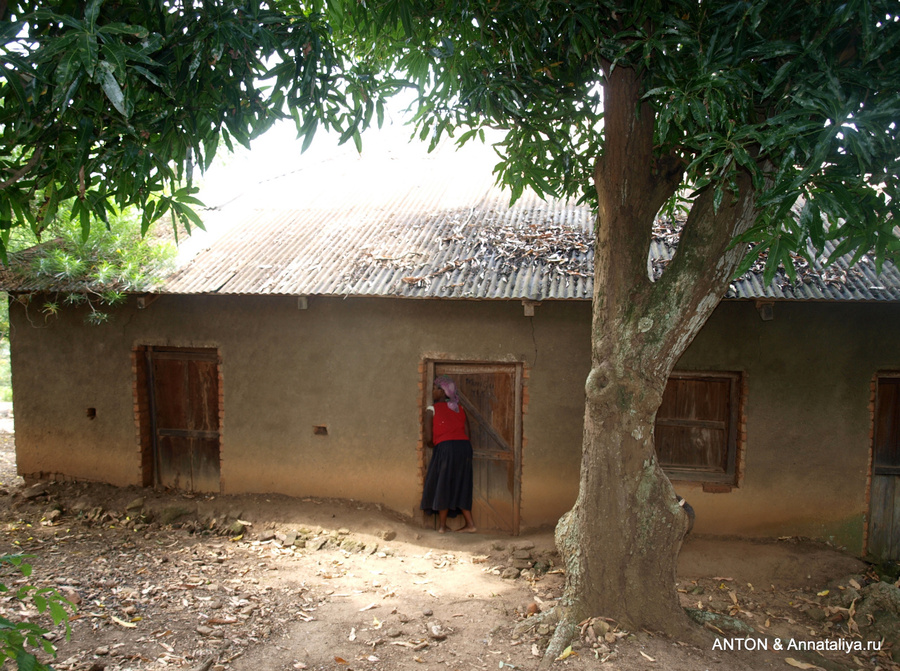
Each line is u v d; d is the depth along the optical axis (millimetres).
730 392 6516
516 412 6820
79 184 2939
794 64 2850
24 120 2660
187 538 6531
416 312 6855
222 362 7246
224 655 4207
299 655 4266
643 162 4340
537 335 6641
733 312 6324
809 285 5691
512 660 4230
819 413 6234
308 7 3906
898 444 6367
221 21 2922
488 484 6941
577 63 4301
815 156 2680
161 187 3416
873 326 6129
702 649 4320
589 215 7660
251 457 7270
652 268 6133
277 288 6395
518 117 4508
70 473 7695
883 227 3100
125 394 7465
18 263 6977
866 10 2559
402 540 6527
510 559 6105
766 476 6332
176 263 7016
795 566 5863
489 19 4039
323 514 6871
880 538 6422
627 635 4344
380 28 3881
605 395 4293
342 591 5352
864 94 2934
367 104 3855
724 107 2971
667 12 3592
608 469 4391
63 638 4238
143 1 2814
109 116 3004
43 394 7691
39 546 6055
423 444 6906
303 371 7121
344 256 6992
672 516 4387
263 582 5473
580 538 4555
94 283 6535
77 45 2307
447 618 4859
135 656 4098
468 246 7020
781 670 4211
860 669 4434
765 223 3121
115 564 5672
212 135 3447
